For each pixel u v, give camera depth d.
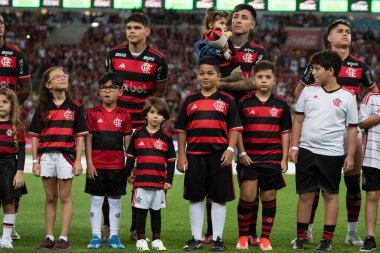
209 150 7.69
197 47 8.86
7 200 7.57
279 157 7.95
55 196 7.73
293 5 25.91
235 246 8.03
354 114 7.81
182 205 11.73
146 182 7.68
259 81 7.97
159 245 7.62
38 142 7.75
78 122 7.78
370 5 25.91
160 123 7.87
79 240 8.29
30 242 8.07
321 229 9.48
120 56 8.59
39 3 26.69
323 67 7.80
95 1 26.72
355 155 8.38
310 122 7.85
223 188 7.68
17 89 9.08
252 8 8.74
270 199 7.93
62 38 41.62
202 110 7.73
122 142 7.97
